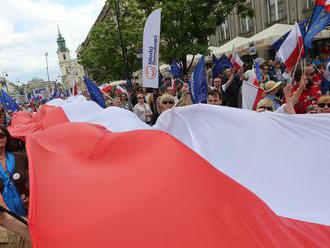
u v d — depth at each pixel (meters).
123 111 5.08
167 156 2.92
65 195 2.71
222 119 4.08
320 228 3.24
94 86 10.64
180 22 18.66
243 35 30.41
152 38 7.71
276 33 17.06
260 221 2.57
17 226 2.75
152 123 9.66
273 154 3.99
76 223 2.49
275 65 12.25
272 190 3.84
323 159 3.96
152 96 9.96
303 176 3.89
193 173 2.75
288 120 4.05
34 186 2.73
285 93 5.62
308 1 22.06
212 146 4.04
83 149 3.30
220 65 12.65
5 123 10.70
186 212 2.52
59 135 3.57
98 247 2.36
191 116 4.16
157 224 2.46
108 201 2.63
